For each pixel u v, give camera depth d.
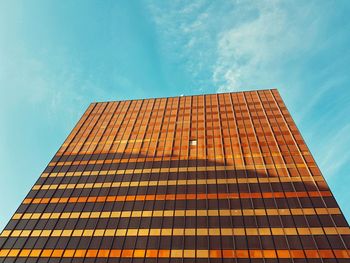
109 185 44.28
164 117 58.84
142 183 43.59
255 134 49.53
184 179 42.94
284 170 41.50
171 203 39.47
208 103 61.34
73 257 34.47
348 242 31.06
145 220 37.62
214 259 31.77
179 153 48.06
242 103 59.28
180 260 32.28
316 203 35.94
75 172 47.88
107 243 35.44
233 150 46.69
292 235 32.66
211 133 51.59
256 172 41.91
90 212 40.16
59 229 38.25
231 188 40.03
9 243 37.06
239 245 32.59
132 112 62.44
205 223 35.81
